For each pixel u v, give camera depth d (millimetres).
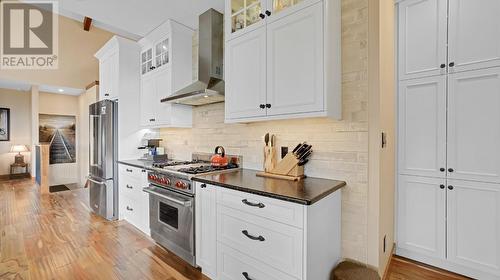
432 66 1981
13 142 6879
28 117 7117
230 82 2088
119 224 3146
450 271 1933
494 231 1721
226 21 2131
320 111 1549
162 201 2387
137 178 2891
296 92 1649
